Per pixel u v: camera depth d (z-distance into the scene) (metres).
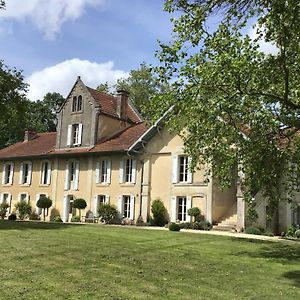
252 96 14.38
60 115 33.28
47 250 13.47
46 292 8.84
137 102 44.34
